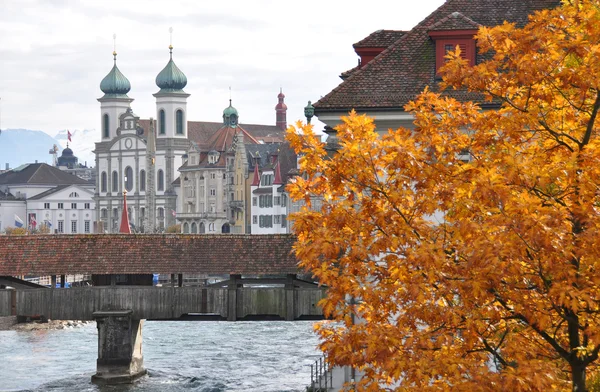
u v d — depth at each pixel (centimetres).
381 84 3569
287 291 6019
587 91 1808
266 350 7806
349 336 1723
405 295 1734
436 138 1853
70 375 6738
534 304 1697
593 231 1636
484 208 1706
